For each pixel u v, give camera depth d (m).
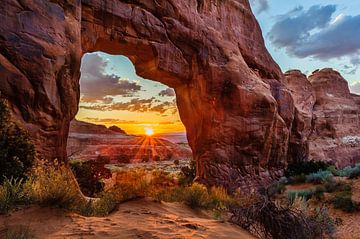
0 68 9.36
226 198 11.47
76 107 12.64
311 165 24.56
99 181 19.97
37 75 10.23
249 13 25.98
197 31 20.12
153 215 6.25
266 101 22.02
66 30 11.95
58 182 5.81
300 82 37.69
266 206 6.75
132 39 17.05
